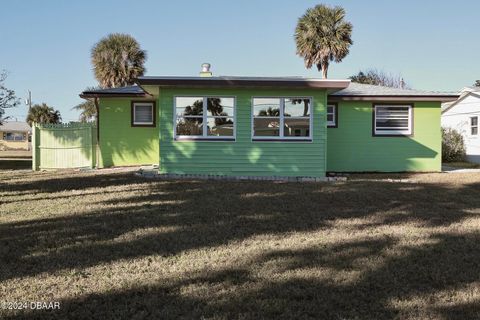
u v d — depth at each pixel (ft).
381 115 56.13
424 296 14.21
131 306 13.43
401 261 17.83
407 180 45.75
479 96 75.00
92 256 18.43
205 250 19.36
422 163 56.34
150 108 60.54
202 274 16.20
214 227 23.66
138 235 21.85
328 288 14.87
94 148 60.75
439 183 43.14
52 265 17.20
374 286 15.07
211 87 46.06
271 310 13.05
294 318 12.64
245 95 46.83
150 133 60.49
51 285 15.14
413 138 56.18
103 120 60.13
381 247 19.95
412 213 28.12
